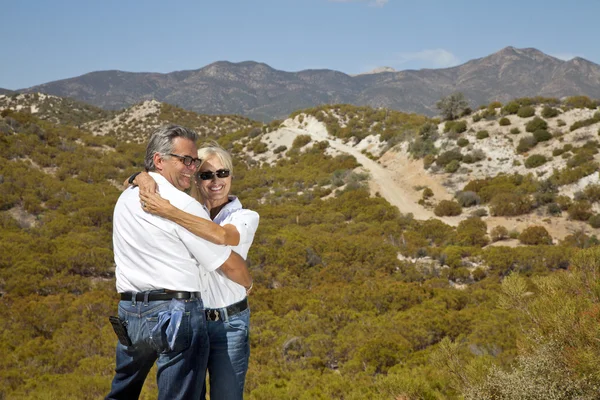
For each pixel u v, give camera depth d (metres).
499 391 4.60
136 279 2.58
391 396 6.27
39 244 35.59
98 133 149.88
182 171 2.79
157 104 163.12
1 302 22.48
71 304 20.77
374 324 16.88
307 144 96.00
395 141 79.88
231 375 2.91
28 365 13.27
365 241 41.50
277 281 33.81
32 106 190.00
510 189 57.16
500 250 37.78
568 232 48.47
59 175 62.44
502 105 75.56
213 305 2.89
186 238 2.55
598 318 3.88
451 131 71.56
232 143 107.62
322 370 13.16
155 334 2.51
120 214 2.65
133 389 2.79
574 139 62.41
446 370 5.39
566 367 4.08
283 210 61.53
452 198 60.53
